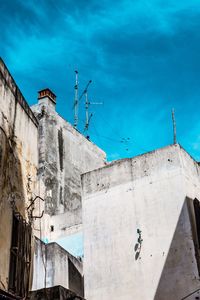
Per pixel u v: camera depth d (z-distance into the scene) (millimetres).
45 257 20734
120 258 18578
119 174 20406
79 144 37219
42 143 32500
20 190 14109
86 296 18547
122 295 17828
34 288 18828
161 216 18359
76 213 28953
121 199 19750
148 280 17547
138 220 18875
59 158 33594
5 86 13625
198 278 16438
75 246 27469
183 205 18000
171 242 17641
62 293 12719
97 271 18828
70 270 22156
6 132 13352
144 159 20000
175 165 19000
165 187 18828
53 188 31500
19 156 14414
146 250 18109
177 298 16578
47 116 33969
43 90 35344
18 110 14742
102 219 19828
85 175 21391
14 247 12672
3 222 12242
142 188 19422
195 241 17281
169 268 17250
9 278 12242
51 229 29047
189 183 18875
